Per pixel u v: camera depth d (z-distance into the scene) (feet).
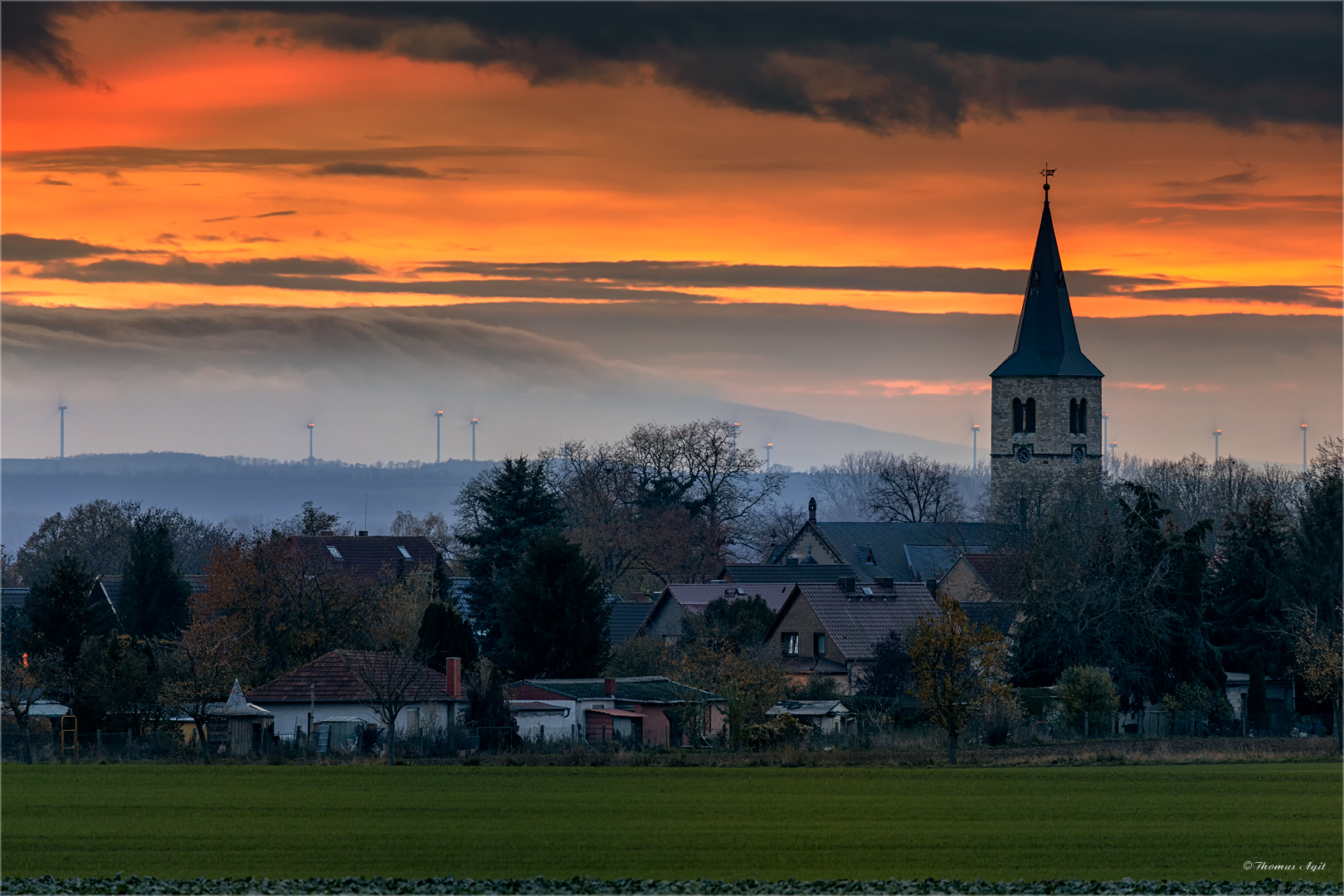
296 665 335.26
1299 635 364.58
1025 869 162.30
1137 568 364.17
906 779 231.30
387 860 165.37
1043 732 318.65
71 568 338.95
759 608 415.85
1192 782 230.48
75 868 161.48
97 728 285.23
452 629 329.31
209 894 144.66
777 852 170.50
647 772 238.07
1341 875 160.25
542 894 145.38
